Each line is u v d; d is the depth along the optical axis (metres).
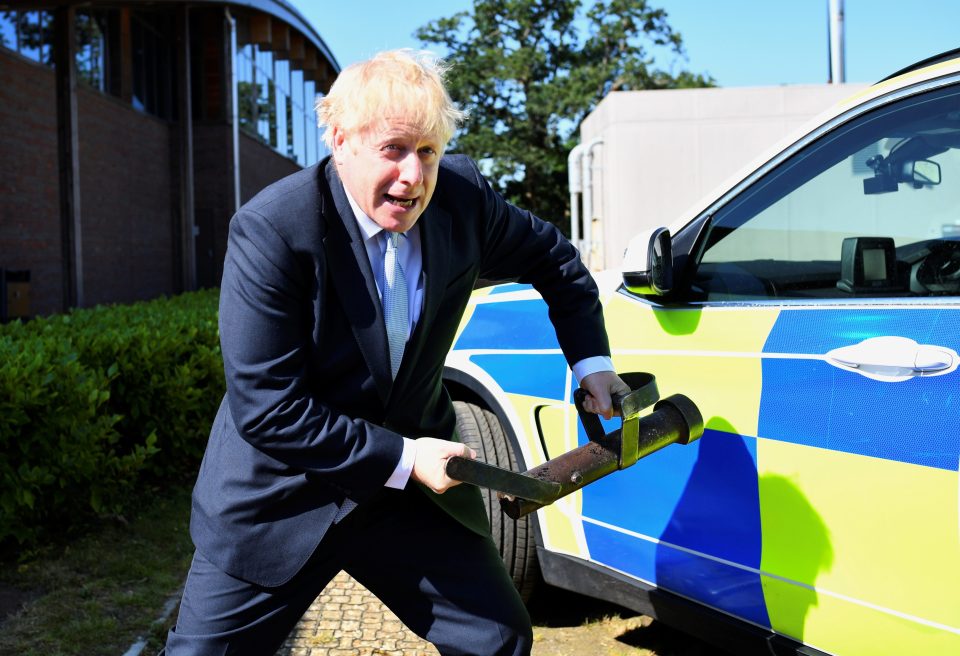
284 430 1.65
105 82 16.06
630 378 2.07
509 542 3.09
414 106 1.58
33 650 3.03
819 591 2.09
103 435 4.18
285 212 1.67
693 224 2.58
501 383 3.09
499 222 2.01
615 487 2.66
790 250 2.34
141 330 5.22
